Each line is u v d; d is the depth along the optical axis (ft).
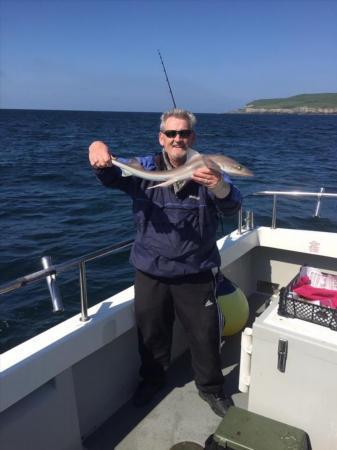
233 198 8.02
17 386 6.84
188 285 8.77
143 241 8.71
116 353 9.30
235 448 7.26
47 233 30.99
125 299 9.37
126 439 8.63
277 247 13.56
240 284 13.78
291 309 7.73
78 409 8.49
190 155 8.46
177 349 11.18
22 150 93.97
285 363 7.42
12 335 17.35
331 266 13.23
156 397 9.81
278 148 106.42
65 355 7.63
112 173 8.73
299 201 42.50
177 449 8.35
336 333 7.30
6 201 42.19
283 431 7.49
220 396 9.33
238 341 11.79
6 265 24.62
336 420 7.22
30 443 7.26
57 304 7.40
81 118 364.79
